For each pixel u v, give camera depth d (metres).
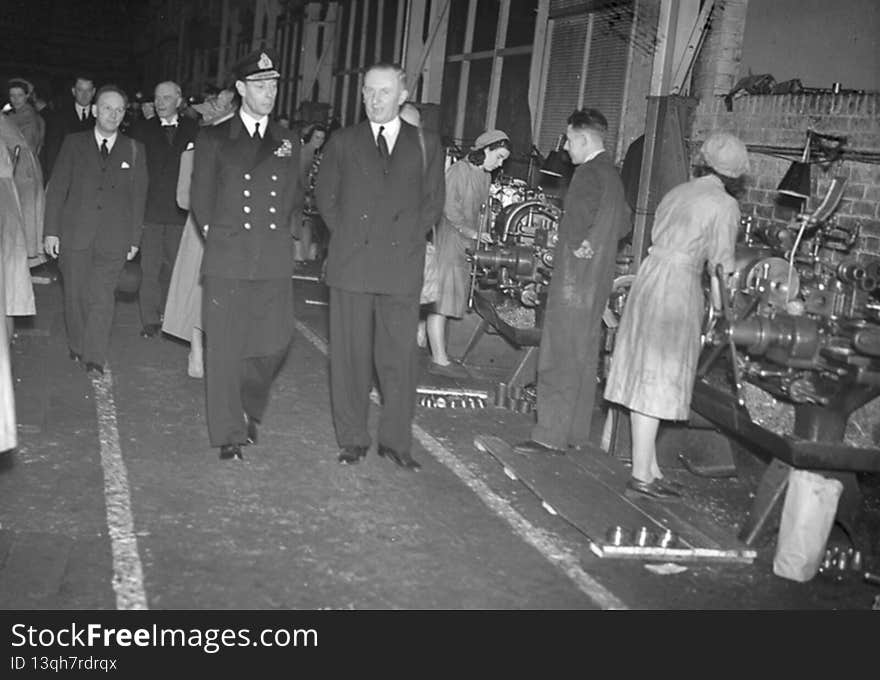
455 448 7.11
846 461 5.55
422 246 6.46
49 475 5.95
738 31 9.01
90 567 4.87
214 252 6.33
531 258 8.17
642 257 8.34
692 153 9.02
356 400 6.58
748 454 7.39
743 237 7.09
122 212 8.12
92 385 7.77
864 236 7.11
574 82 11.64
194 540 5.25
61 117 11.92
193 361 8.16
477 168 8.83
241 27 28.48
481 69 14.37
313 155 14.24
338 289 6.43
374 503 5.95
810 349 5.65
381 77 6.25
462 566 5.23
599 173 6.72
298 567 5.05
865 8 7.77
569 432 7.03
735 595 5.25
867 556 5.80
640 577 5.34
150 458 6.37
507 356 9.47
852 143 7.29
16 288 7.59
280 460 6.52
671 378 6.19
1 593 4.57
